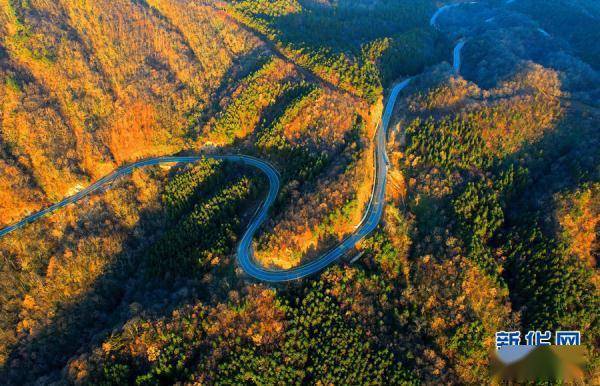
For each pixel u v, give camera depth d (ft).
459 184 590.96
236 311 474.90
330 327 474.90
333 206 553.64
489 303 499.51
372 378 447.42
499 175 599.57
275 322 473.67
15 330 549.54
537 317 484.74
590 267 502.79
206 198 653.71
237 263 541.34
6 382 517.14
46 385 485.56
